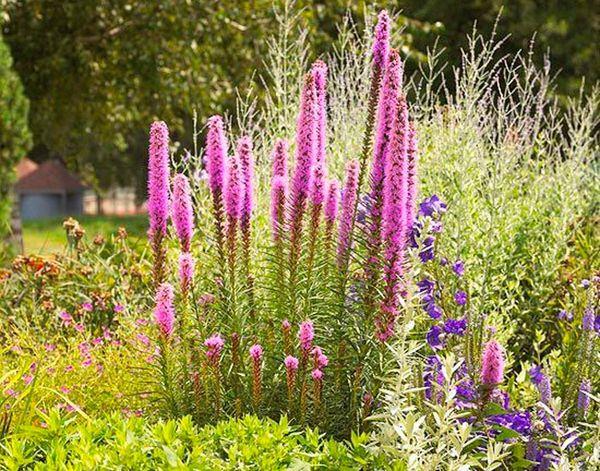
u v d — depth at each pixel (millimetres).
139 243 9977
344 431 5398
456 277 6625
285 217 5652
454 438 4512
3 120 13070
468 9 24156
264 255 6723
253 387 5348
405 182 5133
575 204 8883
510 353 6891
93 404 6207
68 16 16500
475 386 5324
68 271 8797
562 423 5602
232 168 5457
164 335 5406
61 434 4785
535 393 5883
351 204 5559
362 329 5383
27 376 6352
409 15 24125
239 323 5566
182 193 5465
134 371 6410
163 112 17594
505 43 23859
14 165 13281
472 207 7492
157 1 15930
